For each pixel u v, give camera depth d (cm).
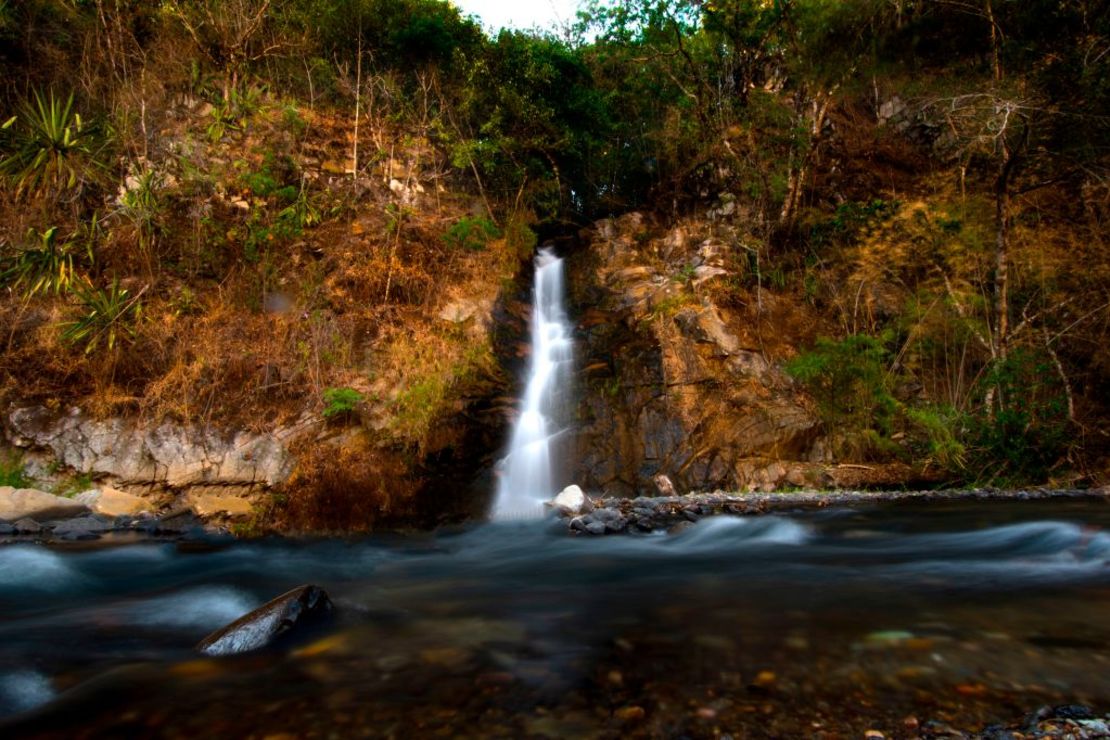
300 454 801
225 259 1034
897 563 475
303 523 738
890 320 1164
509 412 1016
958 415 971
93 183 1030
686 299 1132
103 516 718
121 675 262
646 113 1650
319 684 246
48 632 341
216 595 443
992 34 1155
